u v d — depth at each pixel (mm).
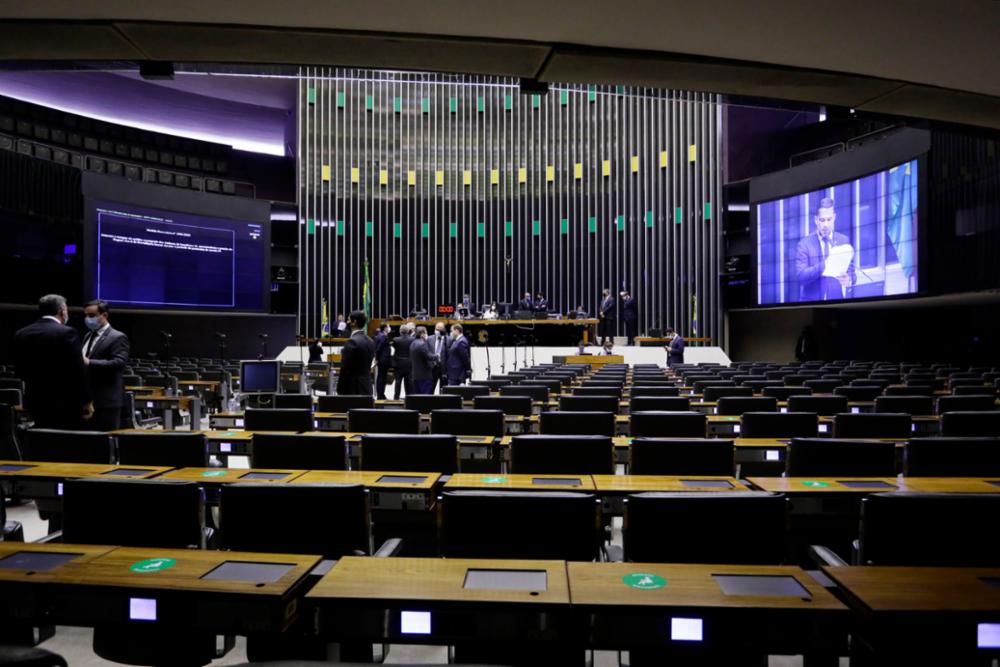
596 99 24094
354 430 5426
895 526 2424
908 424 5121
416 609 1861
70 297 17469
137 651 2453
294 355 17578
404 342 11352
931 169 14977
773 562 2428
